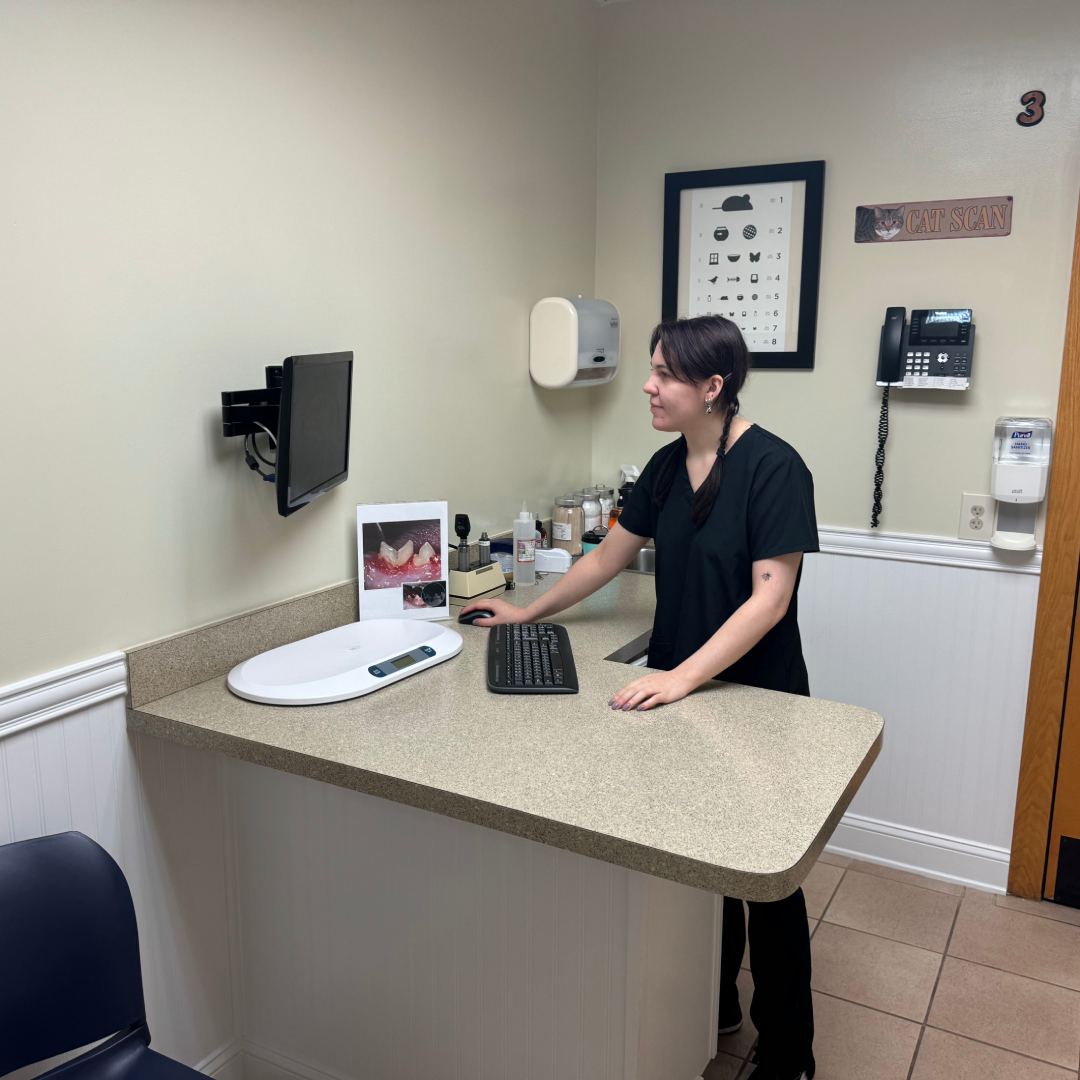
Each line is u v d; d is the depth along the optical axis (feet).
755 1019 6.30
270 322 6.19
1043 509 8.34
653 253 9.77
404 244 7.30
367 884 5.91
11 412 4.75
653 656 6.61
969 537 8.65
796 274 9.02
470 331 8.18
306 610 6.65
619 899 5.05
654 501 6.57
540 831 4.33
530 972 5.43
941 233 8.40
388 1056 6.10
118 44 5.06
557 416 9.72
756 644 6.24
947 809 9.12
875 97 8.48
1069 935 8.21
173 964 6.10
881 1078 6.53
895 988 7.48
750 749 5.03
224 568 6.07
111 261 5.15
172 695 5.73
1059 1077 6.55
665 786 4.61
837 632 9.36
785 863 3.95
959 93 8.16
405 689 5.86
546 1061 5.49
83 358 5.06
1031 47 7.84
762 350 9.30
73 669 5.16
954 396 8.54
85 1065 4.65
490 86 8.08
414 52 7.20
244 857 6.39
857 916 8.49
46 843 4.60
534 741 5.11
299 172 6.29
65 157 4.85
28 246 4.73
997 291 8.26
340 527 7.00
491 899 5.46
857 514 9.15
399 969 5.91
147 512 5.52
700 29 9.14
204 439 5.82
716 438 6.12
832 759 4.92
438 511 7.18
